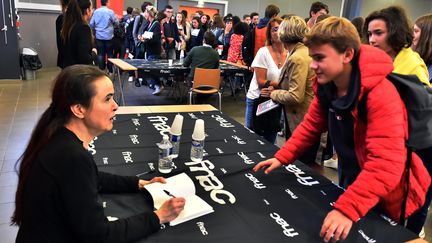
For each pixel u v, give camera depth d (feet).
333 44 3.30
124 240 2.96
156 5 31.83
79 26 9.25
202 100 16.15
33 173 2.75
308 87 6.61
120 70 14.53
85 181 2.75
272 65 8.30
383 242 3.30
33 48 22.25
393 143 3.20
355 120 3.59
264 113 7.88
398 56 5.15
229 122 6.91
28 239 2.79
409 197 3.85
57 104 2.94
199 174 4.54
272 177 4.60
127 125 6.20
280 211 3.77
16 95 15.99
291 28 6.63
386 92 3.30
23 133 11.31
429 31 6.09
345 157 4.18
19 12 20.54
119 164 4.65
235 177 4.53
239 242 3.18
